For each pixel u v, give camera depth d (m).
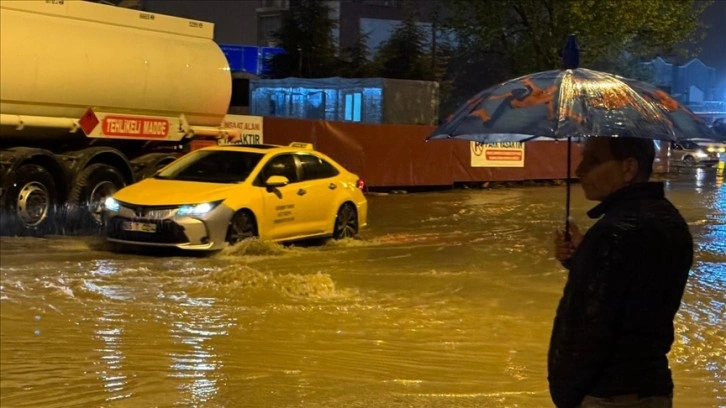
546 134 3.45
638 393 3.09
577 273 3.13
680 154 44.34
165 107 15.57
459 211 20.83
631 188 3.26
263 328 8.16
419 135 26.47
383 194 25.17
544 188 30.06
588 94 3.56
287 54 42.69
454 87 47.81
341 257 12.74
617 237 3.08
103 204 14.70
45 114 13.64
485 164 29.22
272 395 6.22
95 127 14.40
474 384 6.58
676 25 39.72
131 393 6.20
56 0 13.54
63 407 5.88
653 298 3.07
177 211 11.93
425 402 6.13
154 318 8.41
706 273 12.30
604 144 3.33
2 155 13.25
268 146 13.97
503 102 3.73
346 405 6.04
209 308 8.89
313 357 7.22
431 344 7.75
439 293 10.14
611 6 36.62
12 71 12.87
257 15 55.97
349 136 24.22
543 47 38.25
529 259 13.04
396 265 12.16
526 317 8.95
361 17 57.03
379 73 43.09
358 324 8.45
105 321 8.23
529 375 6.86
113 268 10.89
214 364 6.96
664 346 3.14
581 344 3.07
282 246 13.26
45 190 13.88
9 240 13.09
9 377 6.48
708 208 22.64
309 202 13.75
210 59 16.38
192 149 16.39
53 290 9.47
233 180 12.87
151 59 15.05
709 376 7.03
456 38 42.16
